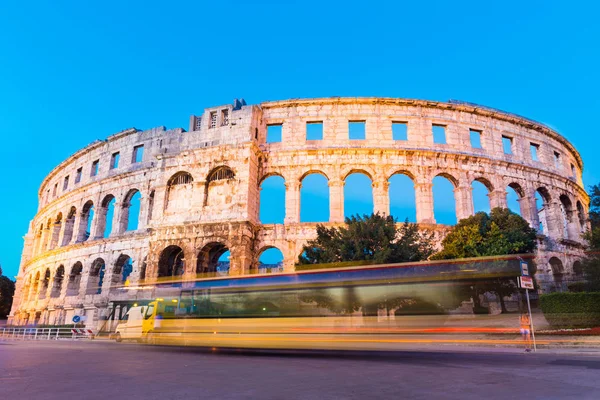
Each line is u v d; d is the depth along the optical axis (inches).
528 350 985.5
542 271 2095.2
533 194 2265.0
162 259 2004.2
